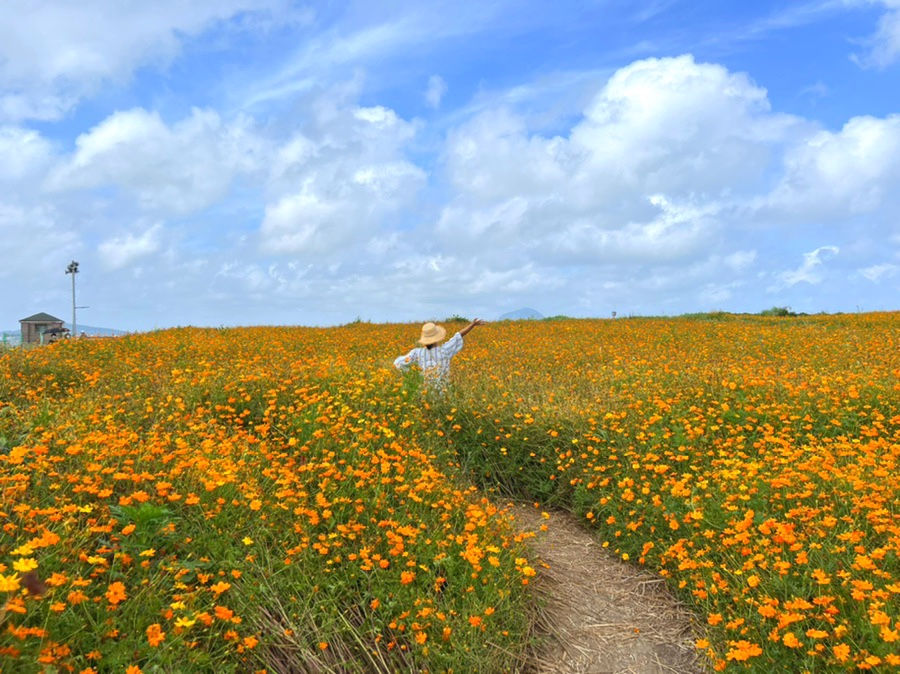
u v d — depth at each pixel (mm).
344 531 4195
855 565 3490
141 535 3625
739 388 7949
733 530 4285
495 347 14078
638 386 8391
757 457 6047
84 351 11195
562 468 6449
